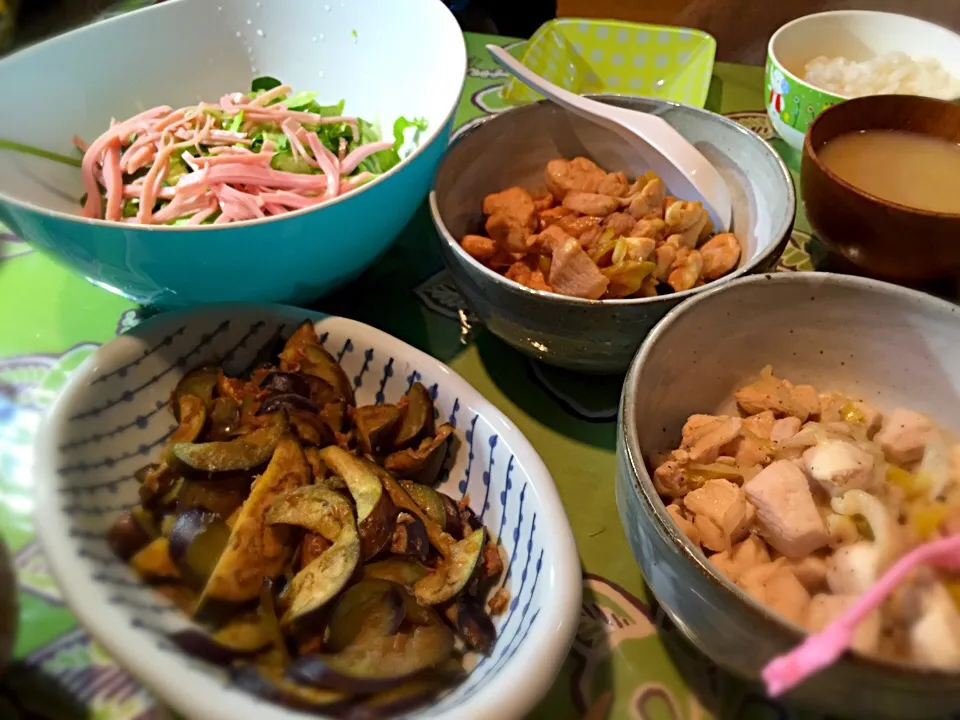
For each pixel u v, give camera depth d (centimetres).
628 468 44
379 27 83
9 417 62
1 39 73
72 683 46
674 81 100
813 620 44
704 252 70
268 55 88
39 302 73
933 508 49
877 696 36
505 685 40
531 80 78
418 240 83
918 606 41
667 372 54
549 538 48
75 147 76
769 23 111
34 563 50
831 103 80
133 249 57
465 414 57
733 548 49
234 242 58
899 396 58
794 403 56
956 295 68
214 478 53
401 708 43
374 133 84
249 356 65
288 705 41
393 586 47
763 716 47
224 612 47
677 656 50
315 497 51
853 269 71
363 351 62
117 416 57
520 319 60
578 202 73
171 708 41
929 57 90
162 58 82
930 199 68
